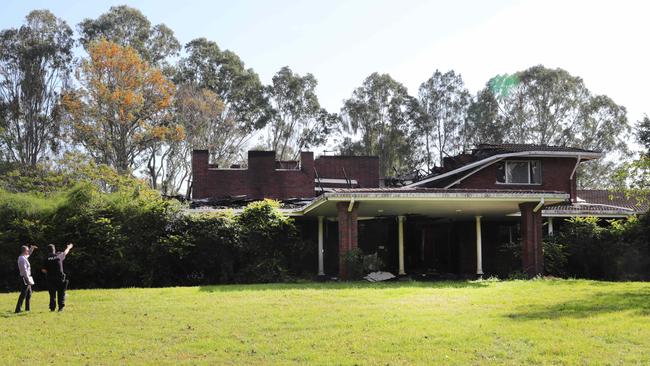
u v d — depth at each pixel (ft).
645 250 74.84
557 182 102.83
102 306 44.16
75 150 158.51
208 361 25.76
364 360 25.23
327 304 41.70
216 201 105.81
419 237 94.68
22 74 170.19
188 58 188.85
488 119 191.52
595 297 44.27
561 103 187.01
